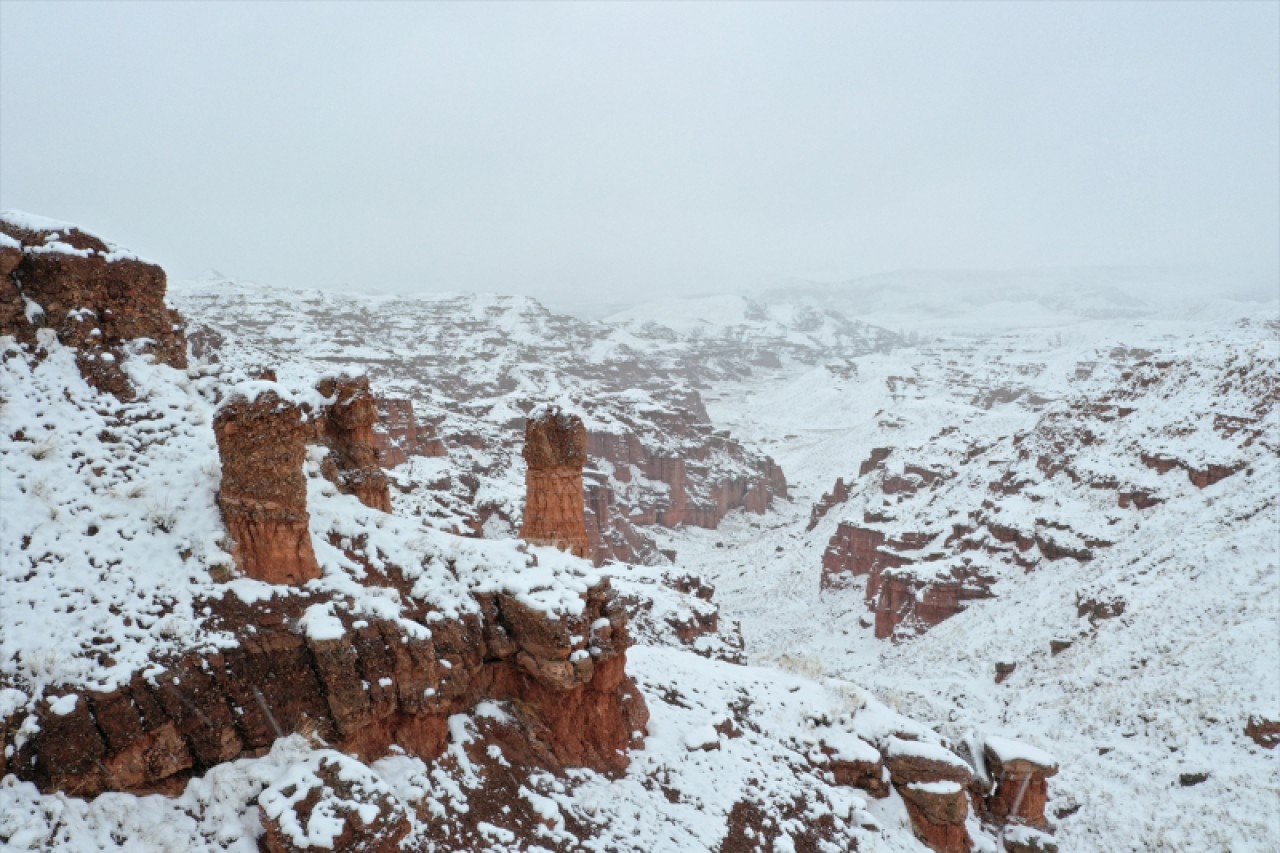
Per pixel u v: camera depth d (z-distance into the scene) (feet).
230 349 301.84
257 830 41.96
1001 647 224.94
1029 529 269.03
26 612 41.73
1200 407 273.54
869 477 435.53
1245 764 142.00
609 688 64.75
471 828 50.49
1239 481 233.76
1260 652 165.99
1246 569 194.08
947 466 375.25
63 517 46.50
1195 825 130.62
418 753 52.54
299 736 45.65
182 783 42.75
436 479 245.45
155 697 42.04
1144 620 195.93
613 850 56.08
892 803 81.00
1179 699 164.76
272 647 47.09
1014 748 90.22
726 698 84.64
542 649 59.36
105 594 44.42
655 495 501.15
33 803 37.17
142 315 59.06
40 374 51.75
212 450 54.85
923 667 233.55
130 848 38.52
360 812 42.37
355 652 49.34
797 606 338.13
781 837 66.95
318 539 55.47
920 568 276.82
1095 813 138.41
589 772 61.62
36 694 39.19
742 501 573.74
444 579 59.26
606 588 65.62
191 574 47.55
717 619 139.74
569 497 81.00
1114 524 253.24
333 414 67.26
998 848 84.79
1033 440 331.57
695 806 65.10
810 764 80.43
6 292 51.83
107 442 51.70
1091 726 171.53
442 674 54.39
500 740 58.34
